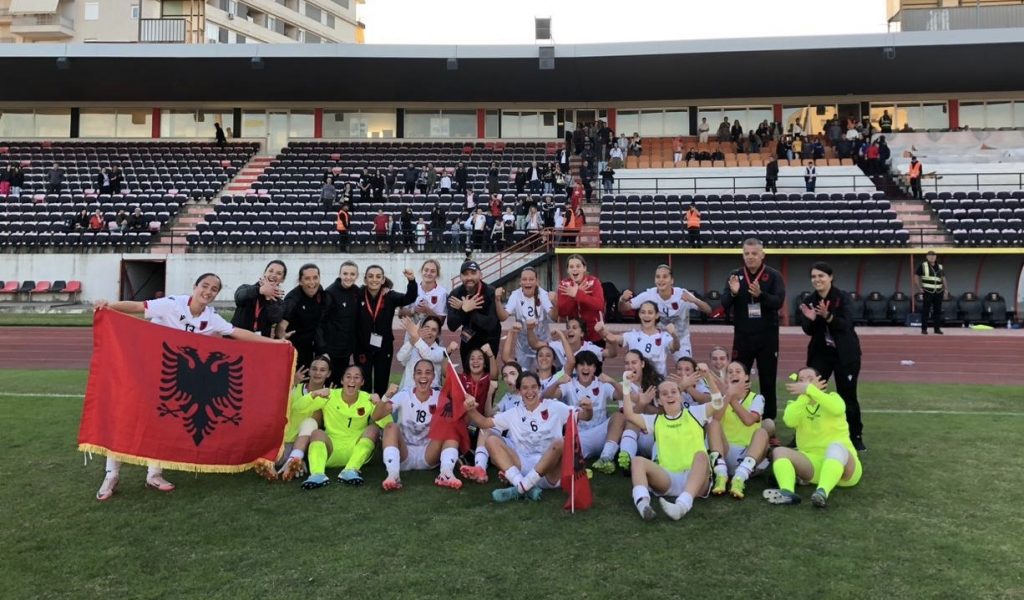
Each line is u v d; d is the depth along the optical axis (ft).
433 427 18.45
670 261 67.10
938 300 54.29
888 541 13.69
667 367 22.74
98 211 78.33
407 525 14.65
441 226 70.95
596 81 92.68
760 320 21.59
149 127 103.40
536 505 16.06
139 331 17.13
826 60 83.41
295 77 92.48
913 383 34.45
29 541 13.69
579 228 69.15
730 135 95.25
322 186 84.53
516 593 11.46
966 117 95.61
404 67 88.43
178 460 16.80
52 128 103.14
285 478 17.88
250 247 71.51
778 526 14.58
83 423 16.56
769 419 20.56
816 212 71.36
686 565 12.59
